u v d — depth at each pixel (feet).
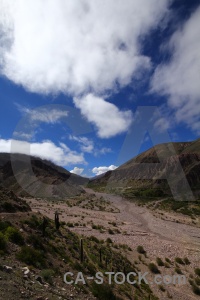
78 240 73.97
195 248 108.27
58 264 47.37
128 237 120.26
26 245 48.57
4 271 31.96
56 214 74.90
